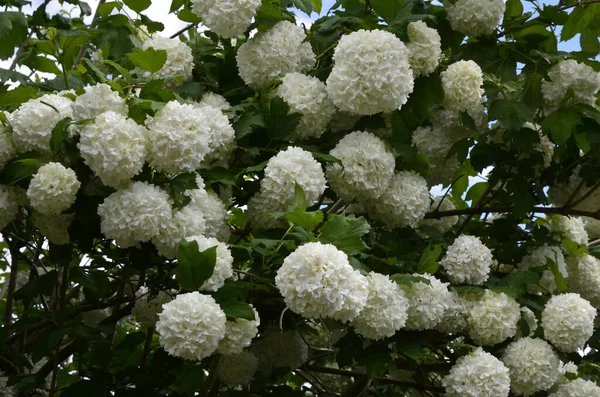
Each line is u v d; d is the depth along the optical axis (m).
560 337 3.15
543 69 3.52
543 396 3.41
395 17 3.33
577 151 3.86
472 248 3.17
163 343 2.37
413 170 3.37
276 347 3.43
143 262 2.78
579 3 3.76
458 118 3.47
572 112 3.40
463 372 2.99
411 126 3.40
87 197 2.74
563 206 3.82
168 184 2.72
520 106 3.36
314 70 3.42
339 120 3.28
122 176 2.57
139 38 3.88
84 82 3.73
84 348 3.29
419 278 2.83
